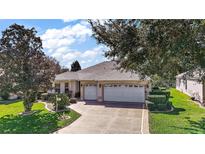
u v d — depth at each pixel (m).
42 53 23.52
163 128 14.87
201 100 26.94
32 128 15.45
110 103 27.38
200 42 11.21
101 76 29.91
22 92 22.73
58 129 15.12
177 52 11.50
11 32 22.33
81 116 19.56
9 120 18.38
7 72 22.14
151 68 14.65
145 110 22.48
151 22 10.72
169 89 47.31
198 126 15.36
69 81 33.66
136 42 12.34
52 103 24.27
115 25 13.55
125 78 28.33
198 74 14.62
